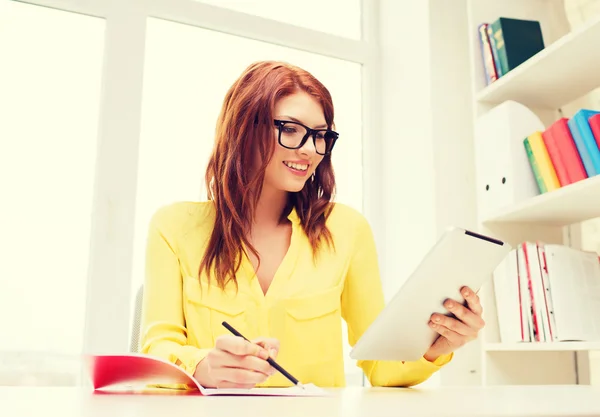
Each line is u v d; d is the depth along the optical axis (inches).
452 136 94.2
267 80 53.0
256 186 53.5
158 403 25.1
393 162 103.0
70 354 81.1
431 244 90.7
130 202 86.2
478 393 33.7
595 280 69.5
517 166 73.0
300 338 49.8
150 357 31.1
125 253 84.9
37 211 82.4
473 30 83.4
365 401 26.7
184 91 93.6
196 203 55.6
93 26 89.7
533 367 75.5
